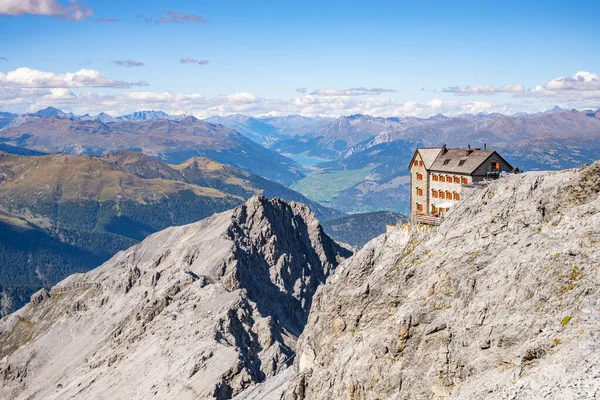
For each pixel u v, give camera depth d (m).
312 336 107.62
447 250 89.19
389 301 91.12
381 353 84.56
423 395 75.94
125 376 163.62
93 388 169.12
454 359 74.19
